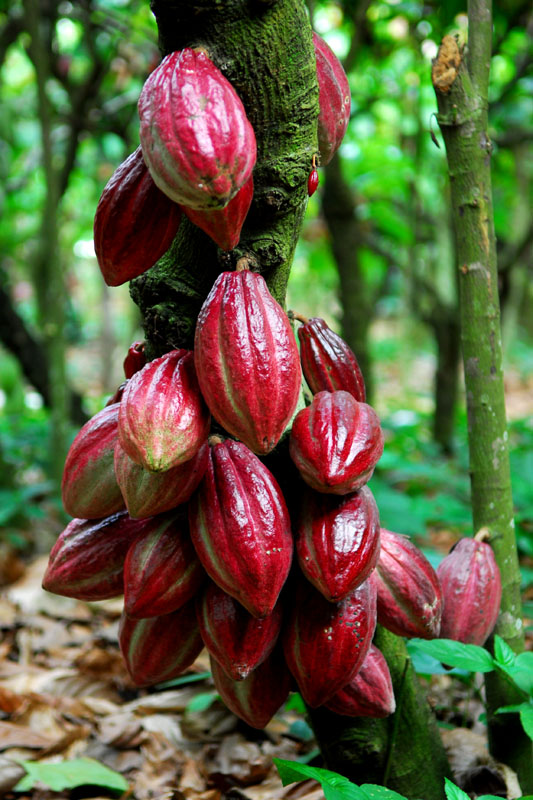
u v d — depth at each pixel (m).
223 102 1.30
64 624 2.79
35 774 1.79
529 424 6.57
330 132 1.51
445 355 4.86
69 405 4.79
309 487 1.45
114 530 1.49
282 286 1.51
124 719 2.07
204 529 1.40
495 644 1.60
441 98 1.66
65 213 7.62
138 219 1.38
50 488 3.61
